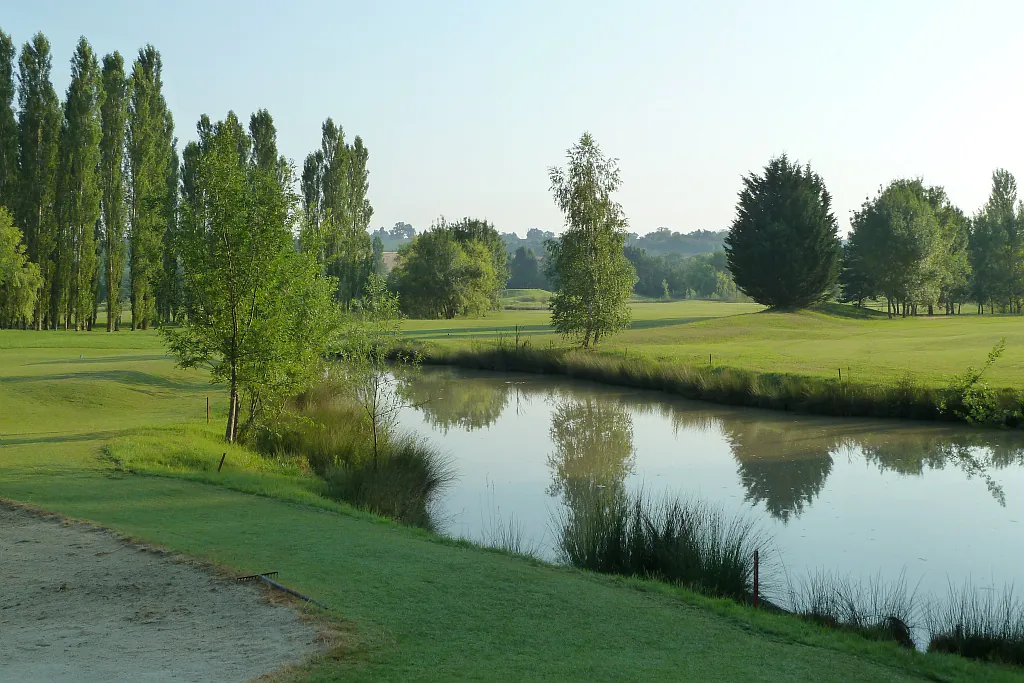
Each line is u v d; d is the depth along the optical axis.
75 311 66.88
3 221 58.91
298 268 22.38
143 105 70.25
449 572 10.24
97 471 16.11
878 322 73.00
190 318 21.77
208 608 8.35
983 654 9.98
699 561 12.53
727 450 25.84
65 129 65.94
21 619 8.09
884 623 10.84
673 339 59.44
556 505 18.86
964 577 13.82
